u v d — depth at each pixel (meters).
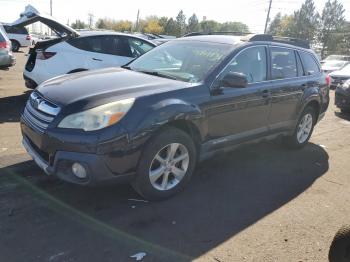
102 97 3.80
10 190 4.18
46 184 4.36
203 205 4.19
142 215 3.87
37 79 8.23
